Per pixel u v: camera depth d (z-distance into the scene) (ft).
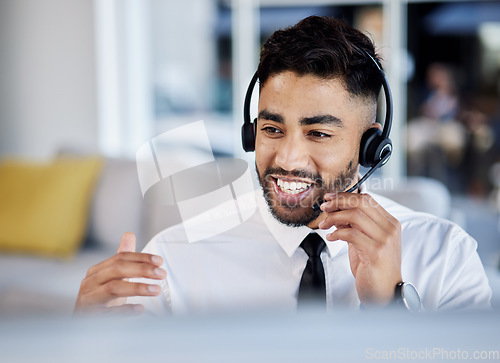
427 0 15.64
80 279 6.70
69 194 7.83
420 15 15.60
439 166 16.81
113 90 13.32
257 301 3.08
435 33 16.03
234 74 15.85
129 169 7.86
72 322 1.03
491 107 16.90
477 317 1.06
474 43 16.61
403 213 3.33
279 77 2.54
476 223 14.28
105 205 7.80
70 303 6.23
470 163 17.07
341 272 3.01
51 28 13.07
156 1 16.44
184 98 16.90
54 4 12.98
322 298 2.93
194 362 0.98
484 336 1.03
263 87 2.60
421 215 3.33
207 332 1.01
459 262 3.17
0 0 13.20
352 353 1.02
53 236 7.68
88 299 2.26
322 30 2.55
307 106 2.53
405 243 3.19
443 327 1.06
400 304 2.44
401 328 1.04
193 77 16.97
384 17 14.76
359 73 2.55
